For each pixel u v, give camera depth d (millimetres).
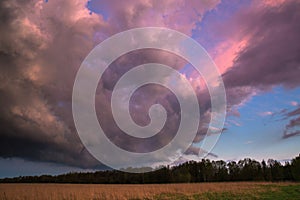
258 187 28547
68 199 23109
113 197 23469
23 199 23062
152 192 27094
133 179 77938
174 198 22562
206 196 23094
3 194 25625
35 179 92625
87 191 27969
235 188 28719
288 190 23859
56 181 89812
